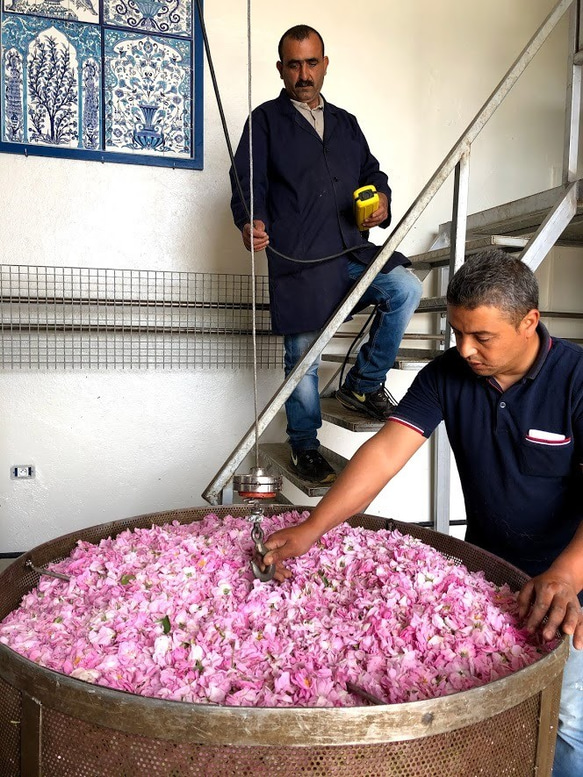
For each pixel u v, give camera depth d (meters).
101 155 2.75
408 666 0.95
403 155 3.18
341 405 2.69
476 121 1.94
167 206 2.86
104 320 2.84
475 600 1.16
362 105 3.10
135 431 2.92
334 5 3.01
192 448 2.99
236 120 2.91
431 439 3.35
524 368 1.27
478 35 3.25
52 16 2.65
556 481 1.31
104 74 2.72
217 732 0.73
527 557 1.40
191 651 0.96
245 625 1.09
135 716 0.75
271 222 2.23
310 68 2.17
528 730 0.89
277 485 1.21
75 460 2.86
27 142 2.66
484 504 1.42
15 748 0.87
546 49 3.37
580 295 3.54
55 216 2.74
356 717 0.73
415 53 3.16
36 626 1.08
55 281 2.75
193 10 2.81
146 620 1.07
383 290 2.21
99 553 1.40
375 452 1.38
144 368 2.90
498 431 1.32
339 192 2.22
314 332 2.23
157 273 2.87
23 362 2.76
